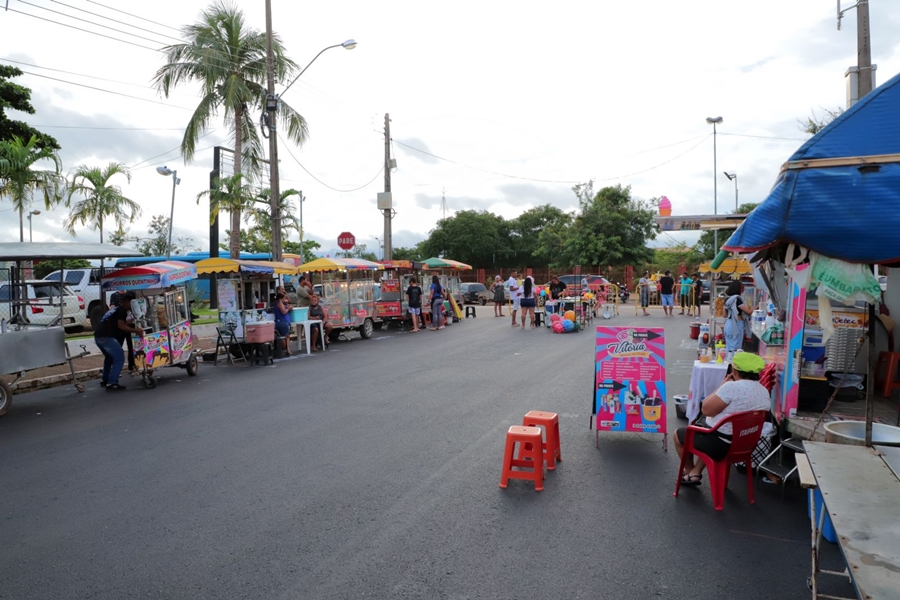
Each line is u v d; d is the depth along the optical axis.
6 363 8.67
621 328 6.49
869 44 11.66
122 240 39.91
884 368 6.86
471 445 6.54
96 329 10.45
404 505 4.92
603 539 4.29
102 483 5.55
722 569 3.86
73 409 8.88
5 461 6.30
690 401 6.78
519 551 4.11
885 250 3.14
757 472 5.54
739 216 9.66
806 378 5.85
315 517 4.70
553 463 5.79
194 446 6.69
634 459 6.11
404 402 8.70
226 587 3.68
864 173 3.27
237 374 11.77
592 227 36.91
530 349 14.29
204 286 31.28
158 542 4.30
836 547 4.15
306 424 7.55
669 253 46.56
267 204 21.47
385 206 26.64
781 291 6.89
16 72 18.95
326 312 16.62
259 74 21.69
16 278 10.84
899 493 3.24
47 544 4.30
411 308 19.48
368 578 3.77
